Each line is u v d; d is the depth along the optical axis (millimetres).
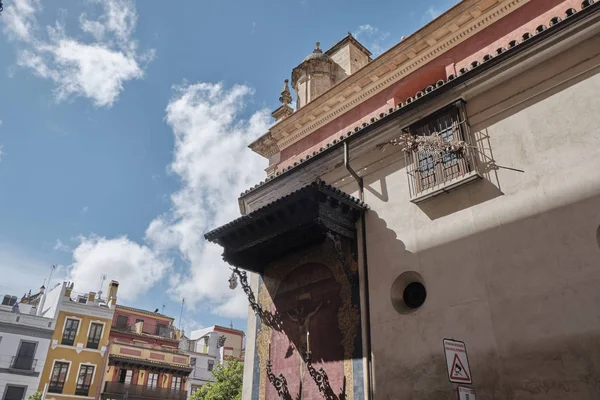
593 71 8008
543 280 7453
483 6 11695
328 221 10008
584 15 7922
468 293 8281
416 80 13023
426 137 9531
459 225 8883
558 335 7012
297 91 17938
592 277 6969
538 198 7980
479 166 8961
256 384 11484
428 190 9375
